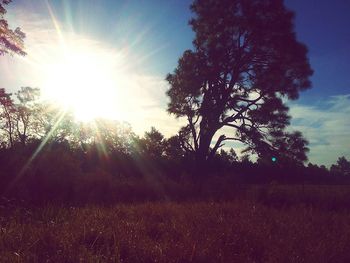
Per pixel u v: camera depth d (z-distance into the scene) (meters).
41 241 5.92
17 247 5.62
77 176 15.45
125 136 46.09
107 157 30.89
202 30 31.08
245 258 5.65
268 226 7.96
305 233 7.31
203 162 30.72
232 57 30.58
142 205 11.80
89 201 12.79
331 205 14.19
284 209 12.70
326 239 6.83
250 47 30.45
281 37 29.33
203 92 31.56
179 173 30.42
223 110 30.86
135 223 7.83
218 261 5.44
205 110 30.22
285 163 30.08
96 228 6.78
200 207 11.03
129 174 30.14
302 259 5.51
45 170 14.37
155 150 32.47
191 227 7.45
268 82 29.62
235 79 30.94
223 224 7.87
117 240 6.05
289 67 30.22
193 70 30.77
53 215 8.85
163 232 7.34
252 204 12.09
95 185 15.30
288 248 5.94
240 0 29.70
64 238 6.03
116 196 14.73
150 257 5.42
